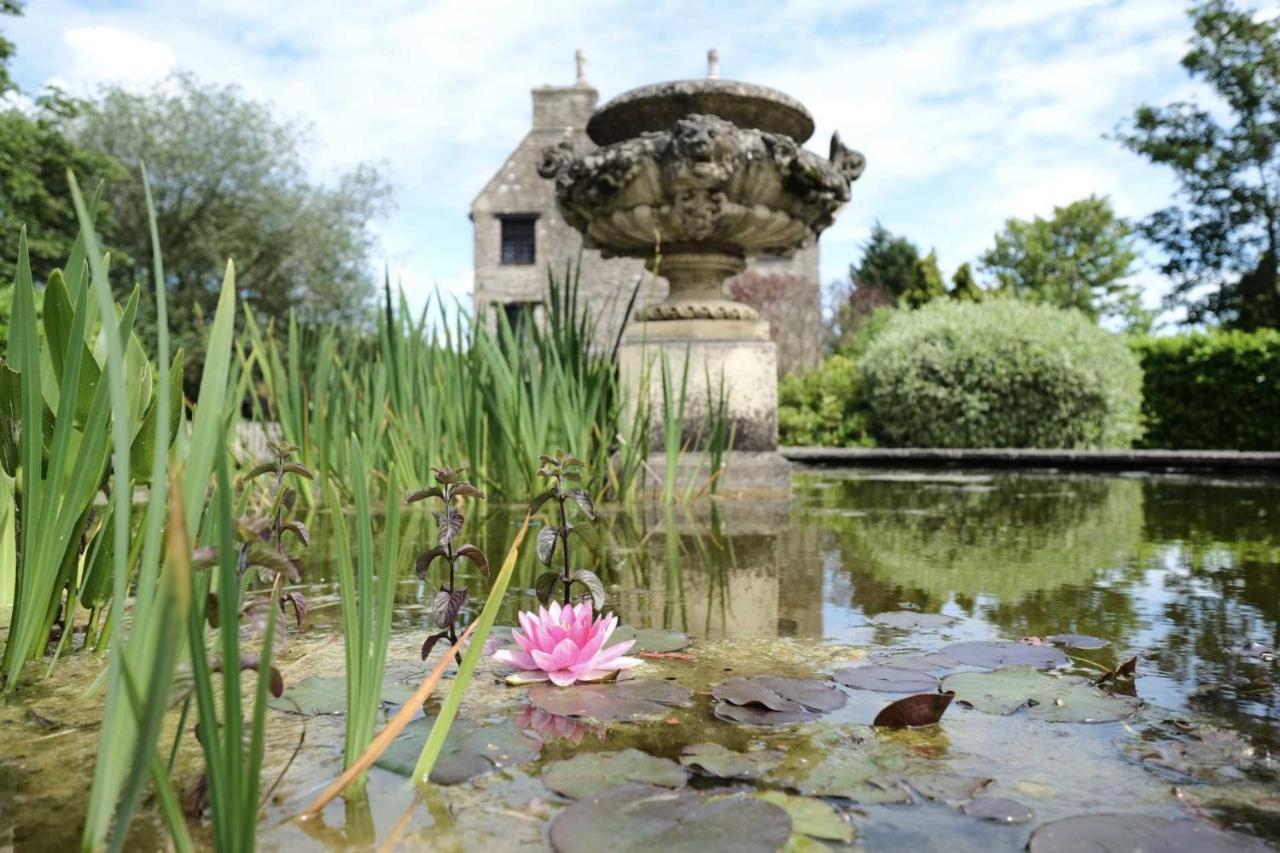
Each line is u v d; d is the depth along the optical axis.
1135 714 0.89
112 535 1.11
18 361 0.99
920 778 0.72
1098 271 29.81
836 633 1.28
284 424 3.01
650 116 3.69
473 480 3.04
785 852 0.58
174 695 0.62
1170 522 2.77
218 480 0.48
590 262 16.48
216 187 15.66
